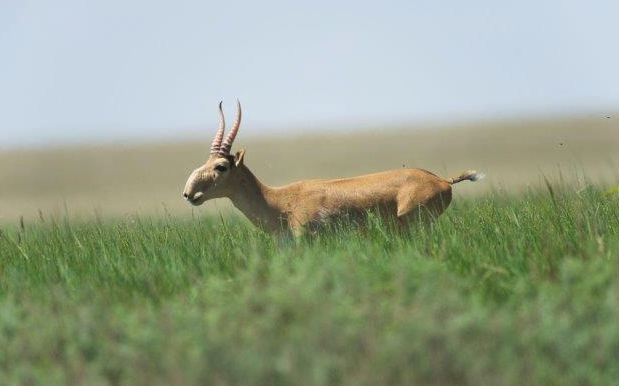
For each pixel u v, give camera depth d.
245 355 29.62
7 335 33.00
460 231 46.16
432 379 29.17
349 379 28.80
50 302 36.44
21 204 167.00
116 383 30.56
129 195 164.75
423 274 33.81
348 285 33.56
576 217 45.78
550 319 30.44
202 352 29.61
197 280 38.59
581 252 39.09
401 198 53.03
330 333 30.16
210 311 32.78
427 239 43.59
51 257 47.03
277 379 29.22
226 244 47.88
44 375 30.16
